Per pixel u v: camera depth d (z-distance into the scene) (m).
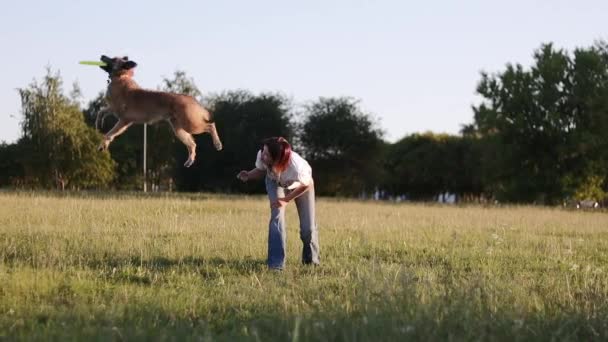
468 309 6.31
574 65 50.47
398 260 11.44
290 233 14.94
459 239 14.70
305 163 10.01
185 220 17.22
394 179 88.94
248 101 63.22
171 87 60.06
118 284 8.62
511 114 51.88
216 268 10.00
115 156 64.50
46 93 55.16
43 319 6.69
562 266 11.16
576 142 49.19
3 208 18.50
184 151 61.12
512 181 52.84
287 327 5.96
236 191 61.44
